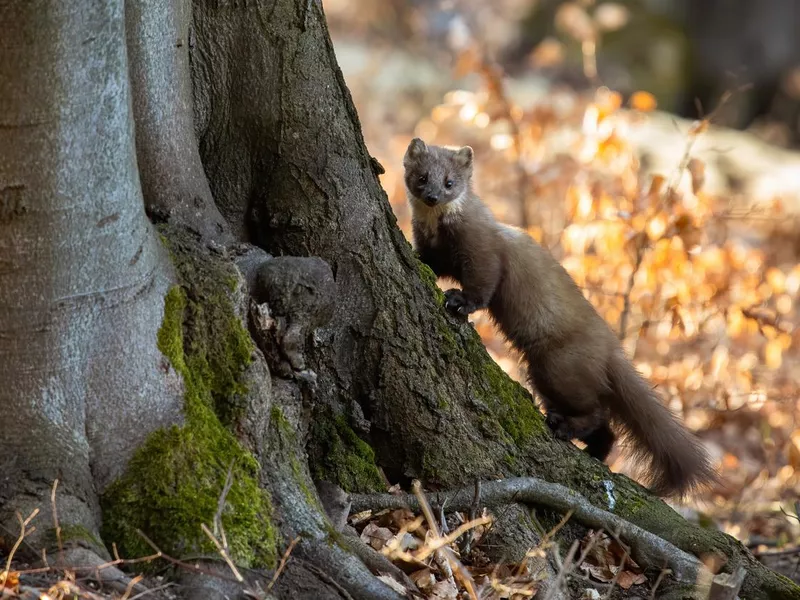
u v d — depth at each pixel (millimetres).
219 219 9562
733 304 16078
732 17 42844
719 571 10406
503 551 9734
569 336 12875
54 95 7258
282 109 9852
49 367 7715
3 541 7445
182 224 9203
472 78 36125
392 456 10195
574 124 22219
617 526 10328
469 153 13898
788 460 14914
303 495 8820
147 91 9039
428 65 38344
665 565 9945
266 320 8953
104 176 7680
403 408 10086
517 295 13203
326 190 9938
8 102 7164
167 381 8227
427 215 13594
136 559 7625
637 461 12703
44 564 7320
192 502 7930
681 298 15414
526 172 19266
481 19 41625
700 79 42625
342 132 10062
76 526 7562
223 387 8609
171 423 8180
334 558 8461
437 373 10297
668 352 17000
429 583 9156
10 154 7273
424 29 40469
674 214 15336
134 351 8055
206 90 9859
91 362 7891
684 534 10602
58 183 7438
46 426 7727
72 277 7668
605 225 15828
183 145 9328
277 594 8039
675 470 12250
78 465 7789
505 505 10055
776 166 30953
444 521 9695
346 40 40688
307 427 9648
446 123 28281
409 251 10508
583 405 12766
